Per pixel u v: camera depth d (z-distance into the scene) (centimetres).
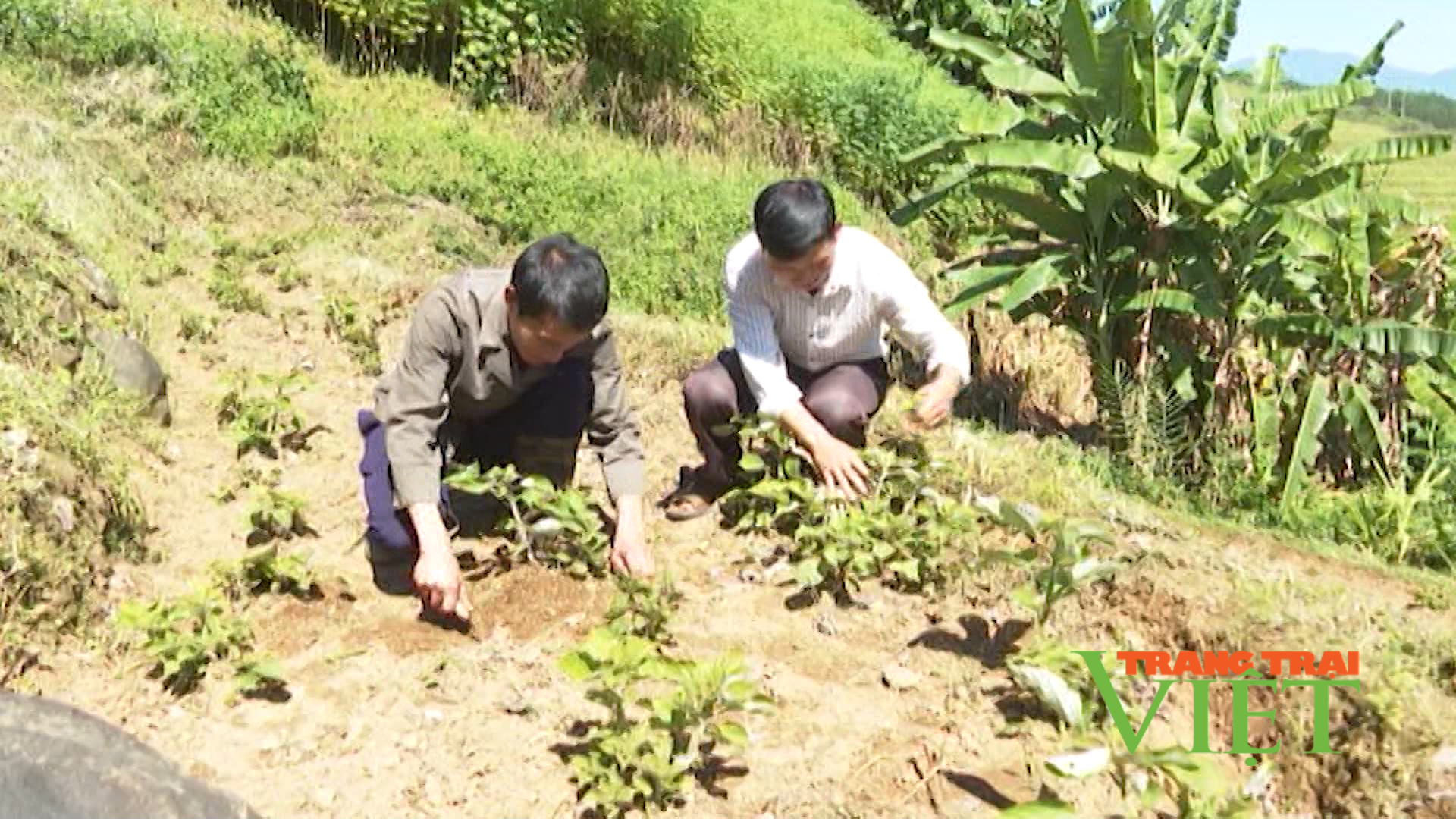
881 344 462
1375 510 579
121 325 526
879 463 438
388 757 321
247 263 674
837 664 373
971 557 420
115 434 448
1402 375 646
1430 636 385
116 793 239
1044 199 660
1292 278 643
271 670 336
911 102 1260
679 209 924
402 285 670
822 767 326
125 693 337
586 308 345
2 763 234
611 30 1202
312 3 1091
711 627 387
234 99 840
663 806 308
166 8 962
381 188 829
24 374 436
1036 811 289
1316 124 606
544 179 908
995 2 1916
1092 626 395
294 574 383
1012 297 645
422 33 1085
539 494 399
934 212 1198
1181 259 638
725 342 668
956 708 352
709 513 461
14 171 617
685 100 1220
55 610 355
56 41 796
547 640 372
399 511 392
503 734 331
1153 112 633
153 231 668
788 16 1519
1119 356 666
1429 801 322
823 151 1236
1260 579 415
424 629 374
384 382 400
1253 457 622
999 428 668
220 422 504
